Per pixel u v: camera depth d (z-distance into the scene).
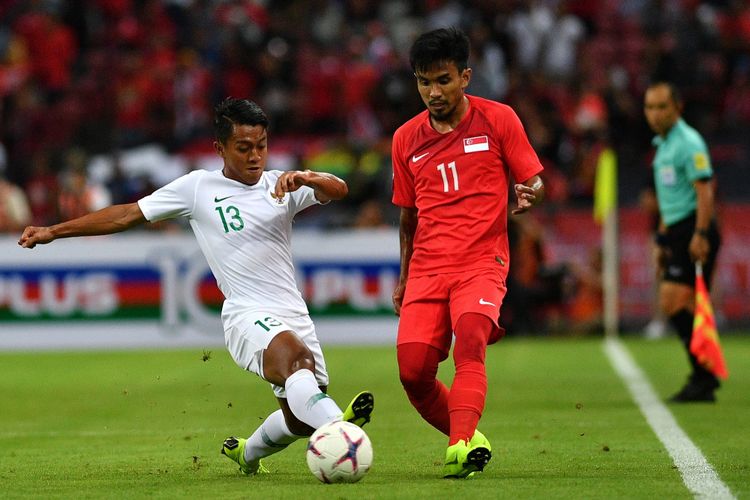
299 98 79.75
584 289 63.53
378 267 61.12
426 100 23.03
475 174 23.34
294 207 23.19
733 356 53.25
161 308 61.09
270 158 70.69
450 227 23.33
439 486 21.33
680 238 36.97
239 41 81.88
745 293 62.47
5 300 61.22
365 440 21.44
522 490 20.84
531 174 23.28
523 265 63.00
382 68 81.25
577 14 87.25
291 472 24.31
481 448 21.38
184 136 79.56
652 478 22.42
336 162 70.00
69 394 42.81
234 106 22.72
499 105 23.64
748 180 62.34
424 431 31.09
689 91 77.50
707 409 35.09
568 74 81.94
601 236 63.38
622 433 29.92
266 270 22.98
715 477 22.47
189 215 23.34
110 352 59.97
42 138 80.12
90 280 61.22
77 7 87.62
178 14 87.94
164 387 44.78
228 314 23.08
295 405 21.59
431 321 23.14
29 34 83.69
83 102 81.75
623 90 78.25
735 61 81.06
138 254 61.12
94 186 67.19
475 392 22.08
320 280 61.09
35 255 61.25
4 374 50.34
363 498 19.94
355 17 86.81
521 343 61.25
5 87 82.44
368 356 55.69
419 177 23.73
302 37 83.81
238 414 36.06
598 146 71.19
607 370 48.06
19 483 23.31
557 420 32.97
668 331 63.12
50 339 61.25
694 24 81.44
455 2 84.44
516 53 81.94
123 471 24.89
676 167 36.72
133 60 83.25
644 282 63.22
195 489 21.80
